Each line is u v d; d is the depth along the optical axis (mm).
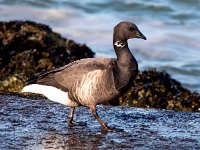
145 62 27000
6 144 12094
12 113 14266
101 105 15555
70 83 13188
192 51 28719
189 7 34406
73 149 11906
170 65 26891
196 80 25766
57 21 31094
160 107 16891
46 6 33000
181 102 17062
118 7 33812
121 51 13281
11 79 17219
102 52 27000
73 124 13648
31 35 19797
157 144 12445
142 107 16609
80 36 29047
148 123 14039
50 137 12648
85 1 34344
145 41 29125
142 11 33625
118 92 13141
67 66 13438
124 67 13125
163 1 35000
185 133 13336
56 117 14164
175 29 31141
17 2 33062
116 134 13039
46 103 15289
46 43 19625
